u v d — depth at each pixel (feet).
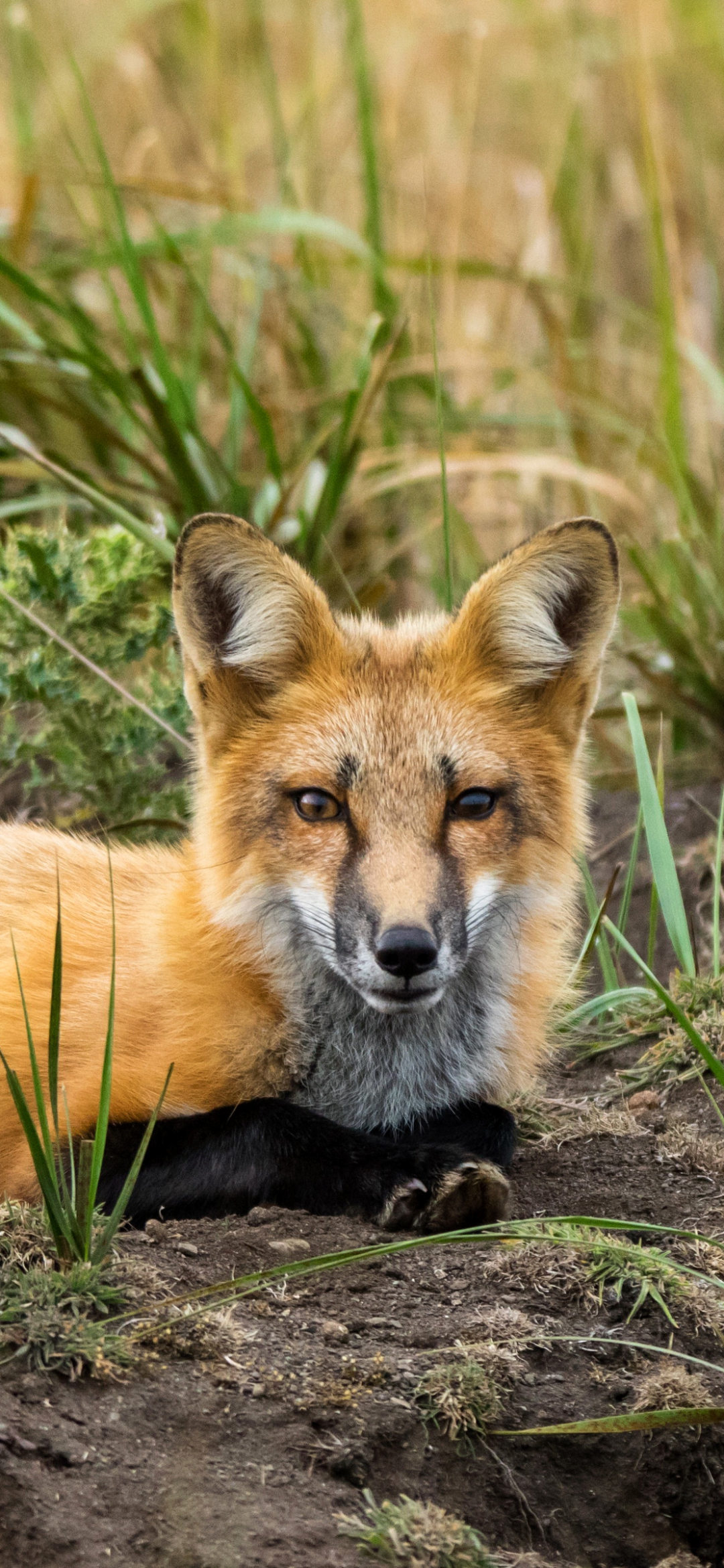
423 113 59.62
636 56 50.80
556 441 49.57
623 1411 17.11
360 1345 17.16
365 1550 14.30
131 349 38.68
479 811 22.22
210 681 23.15
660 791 29.14
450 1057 23.98
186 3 54.29
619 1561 16.52
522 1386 17.20
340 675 23.09
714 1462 17.30
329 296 50.37
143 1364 16.08
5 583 30.50
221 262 50.11
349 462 39.24
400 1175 20.25
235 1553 13.92
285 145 48.70
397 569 45.47
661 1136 23.93
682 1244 20.27
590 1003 27.27
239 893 22.38
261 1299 17.74
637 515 44.96
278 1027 22.63
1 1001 23.30
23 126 49.96
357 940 20.56
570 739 24.25
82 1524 14.02
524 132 59.21
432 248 50.31
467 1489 16.08
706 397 49.42
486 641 23.59
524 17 58.80
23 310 44.39
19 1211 18.29
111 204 46.98
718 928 29.19
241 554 22.70
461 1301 18.35
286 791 22.08
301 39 59.06
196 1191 20.62
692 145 52.85
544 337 53.26
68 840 27.53
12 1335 15.92
